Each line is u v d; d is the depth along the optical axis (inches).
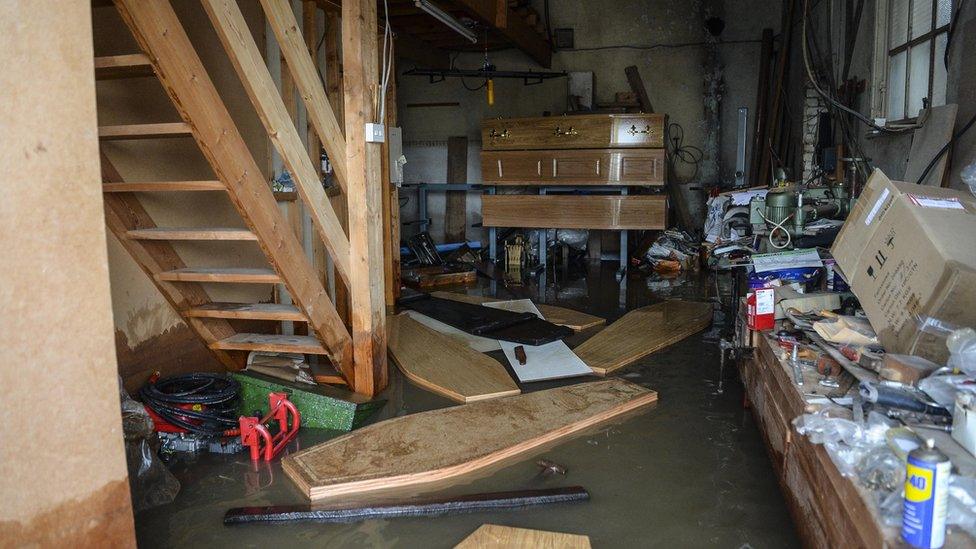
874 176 117.0
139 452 106.3
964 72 143.4
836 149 216.4
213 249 157.6
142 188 117.6
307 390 140.4
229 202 164.9
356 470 111.6
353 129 140.4
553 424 130.6
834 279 138.2
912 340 91.7
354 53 137.5
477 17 250.2
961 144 143.2
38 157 65.5
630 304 242.5
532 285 283.0
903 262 98.4
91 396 71.6
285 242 124.0
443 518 100.0
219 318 150.1
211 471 115.7
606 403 141.8
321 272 205.2
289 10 124.2
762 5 339.3
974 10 139.6
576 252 342.6
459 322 207.3
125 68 109.7
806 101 266.1
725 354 180.4
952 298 86.7
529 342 189.9
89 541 72.4
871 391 85.1
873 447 74.7
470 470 114.3
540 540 91.4
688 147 354.6
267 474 114.4
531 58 359.6
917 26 174.7
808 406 89.8
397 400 148.0
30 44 64.4
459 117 369.7
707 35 346.6
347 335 145.2
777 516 99.1
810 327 119.6
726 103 349.7
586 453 121.3
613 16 352.8
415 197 378.0
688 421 135.4
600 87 358.6
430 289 277.3
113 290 126.6
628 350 181.9
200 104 104.3
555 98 358.3
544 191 311.7
